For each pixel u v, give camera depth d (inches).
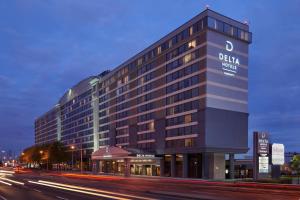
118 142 4781.0
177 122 3499.0
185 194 1398.9
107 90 5265.8
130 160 3804.1
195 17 3366.1
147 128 4028.1
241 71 3432.6
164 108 3715.6
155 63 3951.8
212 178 3142.2
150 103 4003.4
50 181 2514.8
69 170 5935.0
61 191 1584.6
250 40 3528.5
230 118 3287.4
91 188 1795.0
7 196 1346.0
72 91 6934.1
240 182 2268.7
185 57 3464.6
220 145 3191.4
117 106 4877.0
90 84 5940.0
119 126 4790.8
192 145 3262.8
